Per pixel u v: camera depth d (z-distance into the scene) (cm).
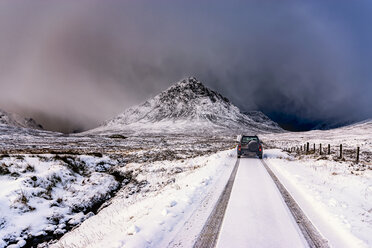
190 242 364
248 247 343
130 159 2147
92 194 1098
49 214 846
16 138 6347
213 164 1284
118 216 714
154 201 674
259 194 644
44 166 1332
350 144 3931
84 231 697
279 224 431
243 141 1614
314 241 364
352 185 812
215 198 607
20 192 905
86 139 7181
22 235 709
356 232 391
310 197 602
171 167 1658
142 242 358
